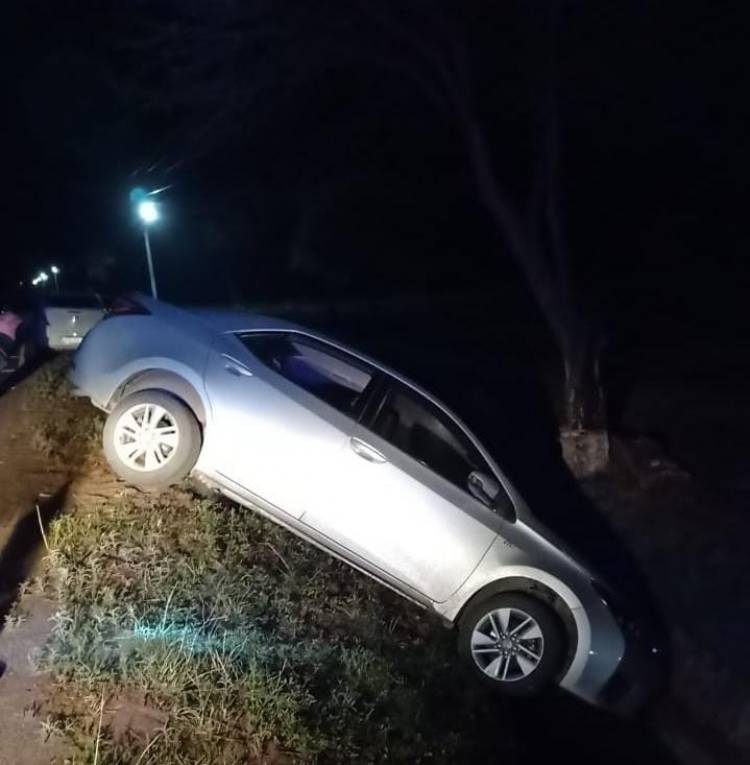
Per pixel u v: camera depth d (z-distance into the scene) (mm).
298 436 7406
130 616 5883
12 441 9883
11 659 5398
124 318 8078
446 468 7504
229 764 4871
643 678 7438
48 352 20688
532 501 10789
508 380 16750
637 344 20469
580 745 7066
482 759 6023
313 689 5785
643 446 12062
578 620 7160
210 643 5797
